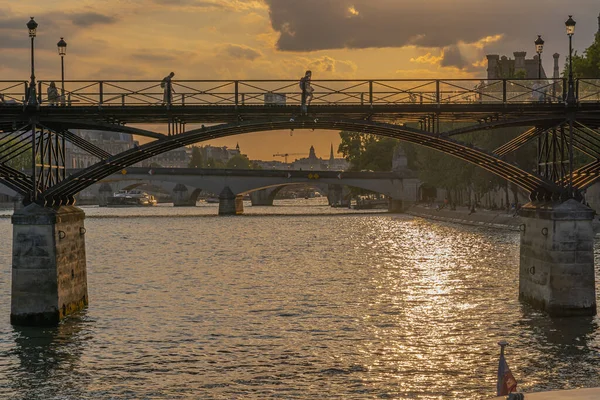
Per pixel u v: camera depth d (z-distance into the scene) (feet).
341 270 230.89
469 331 136.46
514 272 215.92
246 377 111.24
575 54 314.96
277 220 532.73
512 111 153.07
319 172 619.26
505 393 75.10
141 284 201.16
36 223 141.90
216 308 162.61
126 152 151.02
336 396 102.78
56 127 155.74
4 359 120.57
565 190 149.07
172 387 106.93
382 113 155.74
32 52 148.36
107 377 111.45
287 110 153.07
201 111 151.94
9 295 183.42
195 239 363.56
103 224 495.82
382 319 148.66
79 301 157.99
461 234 365.81
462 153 165.48
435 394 103.19
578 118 152.46
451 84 153.99
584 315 144.77
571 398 70.23
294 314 155.33
